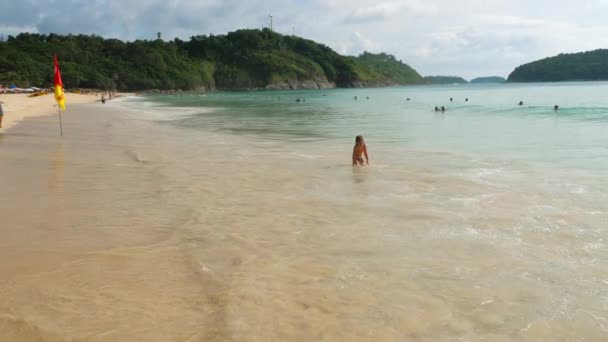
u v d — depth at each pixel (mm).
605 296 4734
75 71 123625
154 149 16203
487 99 65812
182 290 4891
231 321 4246
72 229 6926
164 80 149625
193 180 10734
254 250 6102
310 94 120688
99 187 9836
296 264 5617
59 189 9562
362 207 8289
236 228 7051
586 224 7133
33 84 109562
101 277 5195
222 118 34125
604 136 20094
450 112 39656
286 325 4203
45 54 127500
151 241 6438
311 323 4246
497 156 14625
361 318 4336
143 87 141750
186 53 189125
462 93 103625
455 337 4020
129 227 7051
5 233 6699
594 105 45719
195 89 162750
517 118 31625
